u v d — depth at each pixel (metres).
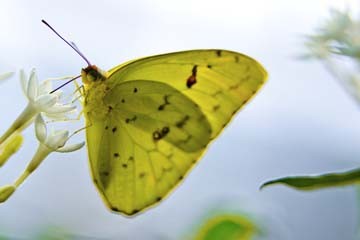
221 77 0.35
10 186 0.33
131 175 0.36
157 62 0.35
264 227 0.36
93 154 0.36
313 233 0.44
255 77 0.35
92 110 0.35
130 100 0.36
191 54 0.35
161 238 0.37
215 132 0.36
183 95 0.36
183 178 0.36
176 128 0.36
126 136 0.36
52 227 0.36
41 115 0.34
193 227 0.36
